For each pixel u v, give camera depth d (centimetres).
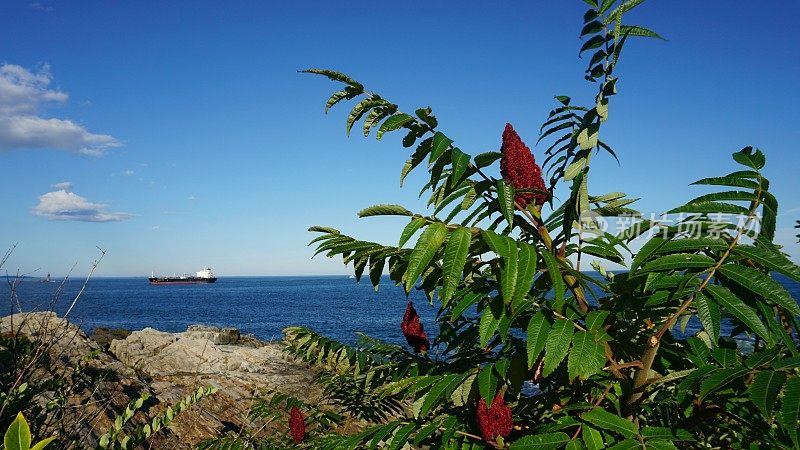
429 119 263
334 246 267
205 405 978
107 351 1396
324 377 512
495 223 301
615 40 277
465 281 298
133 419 779
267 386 1070
